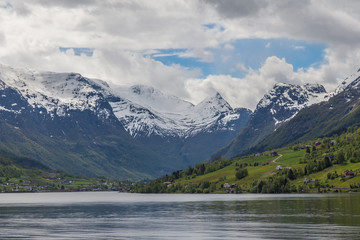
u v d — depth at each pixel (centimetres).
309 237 16700
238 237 17300
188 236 17825
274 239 16625
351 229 18038
